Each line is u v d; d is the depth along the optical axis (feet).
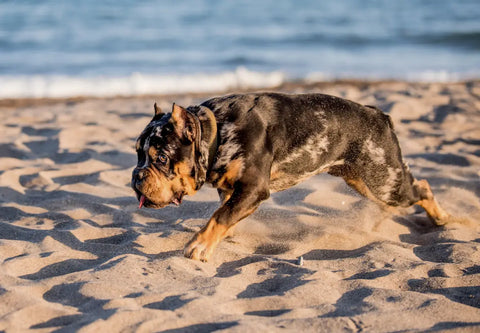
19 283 12.62
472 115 33.06
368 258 15.15
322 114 15.37
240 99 14.76
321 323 11.10
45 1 82.89
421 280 13.61
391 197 16.78
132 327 10.65
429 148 26.96
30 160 24.66
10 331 10.48
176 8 86.53
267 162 14.47
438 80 48.24
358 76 49.24
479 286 13.32
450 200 20.07
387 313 11.60
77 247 15.40
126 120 31.71
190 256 14.29
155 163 13.61
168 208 18.92
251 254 15.16
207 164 14.08
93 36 65.10
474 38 67.31
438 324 11.28
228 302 11.93
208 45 62.85
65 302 11.96
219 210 14.33
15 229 16.42
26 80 44.14
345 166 16.42
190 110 14.34
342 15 86.43
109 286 12.44
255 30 72.23
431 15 88.17
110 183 21.59
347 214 18.54
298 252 15.89
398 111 33.53
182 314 11.22
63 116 32.32
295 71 51.26
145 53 57.93
